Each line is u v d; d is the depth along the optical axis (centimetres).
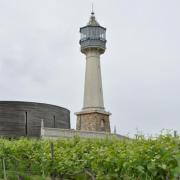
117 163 1434
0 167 2758
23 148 2752
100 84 8906
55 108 7412
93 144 2216
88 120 8475
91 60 8981
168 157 1153
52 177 2166
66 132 6266
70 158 1997
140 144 1531
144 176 1264
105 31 9225
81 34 9156
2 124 6894
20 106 7050
